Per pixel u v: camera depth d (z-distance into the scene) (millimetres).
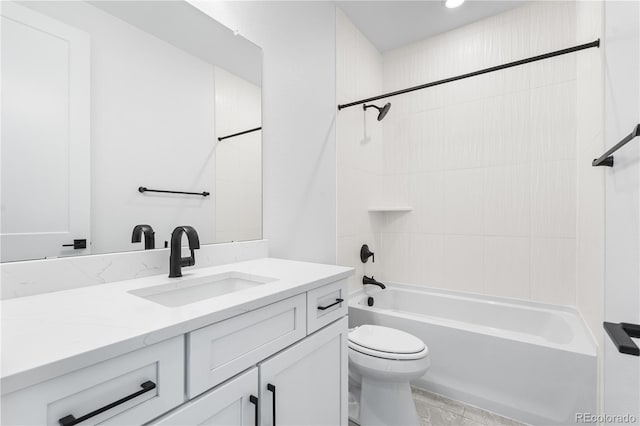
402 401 1426
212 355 684
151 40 1152
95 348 491
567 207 1944
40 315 654
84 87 967
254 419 782
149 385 562
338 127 2109
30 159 853
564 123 1957
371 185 2508
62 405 469
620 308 845
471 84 2281
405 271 2551
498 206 2170
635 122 747
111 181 1030
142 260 1073
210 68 1360
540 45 2037
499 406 1587
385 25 2309
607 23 984
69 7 936
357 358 1451
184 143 1260
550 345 1476
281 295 855
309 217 1891
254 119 1561
